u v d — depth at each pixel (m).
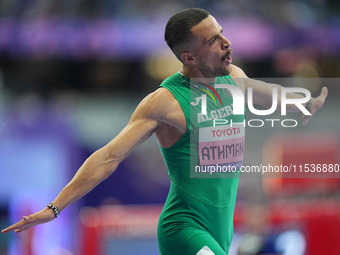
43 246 18.28
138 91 28.12
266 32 27.67
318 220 15.87
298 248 15.67
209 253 7.43
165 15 27.41
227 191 7.95
